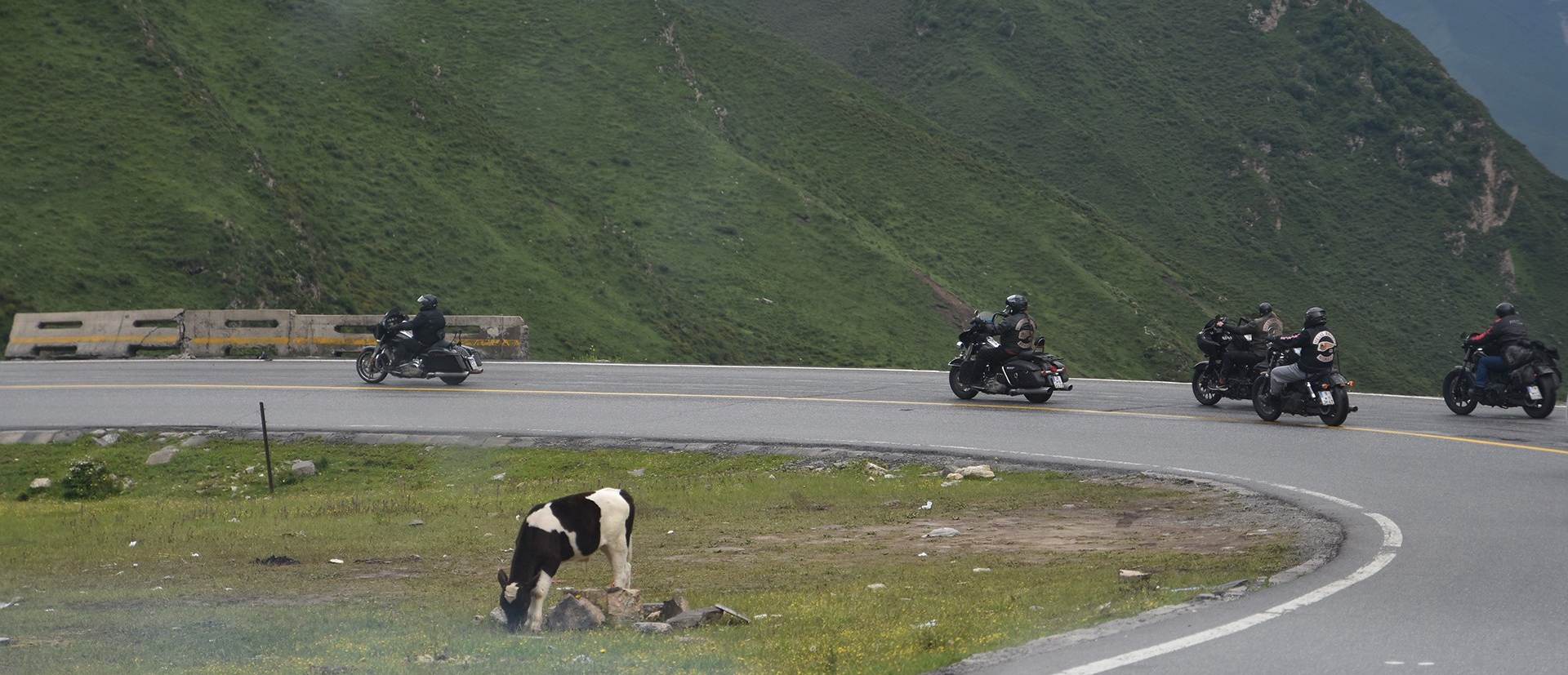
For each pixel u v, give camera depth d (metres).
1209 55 172.25
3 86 61.59
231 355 34.09
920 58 167.00
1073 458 16.08
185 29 76.69
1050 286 95.12
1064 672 6.09
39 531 13.57
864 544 11.30
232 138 64.62
